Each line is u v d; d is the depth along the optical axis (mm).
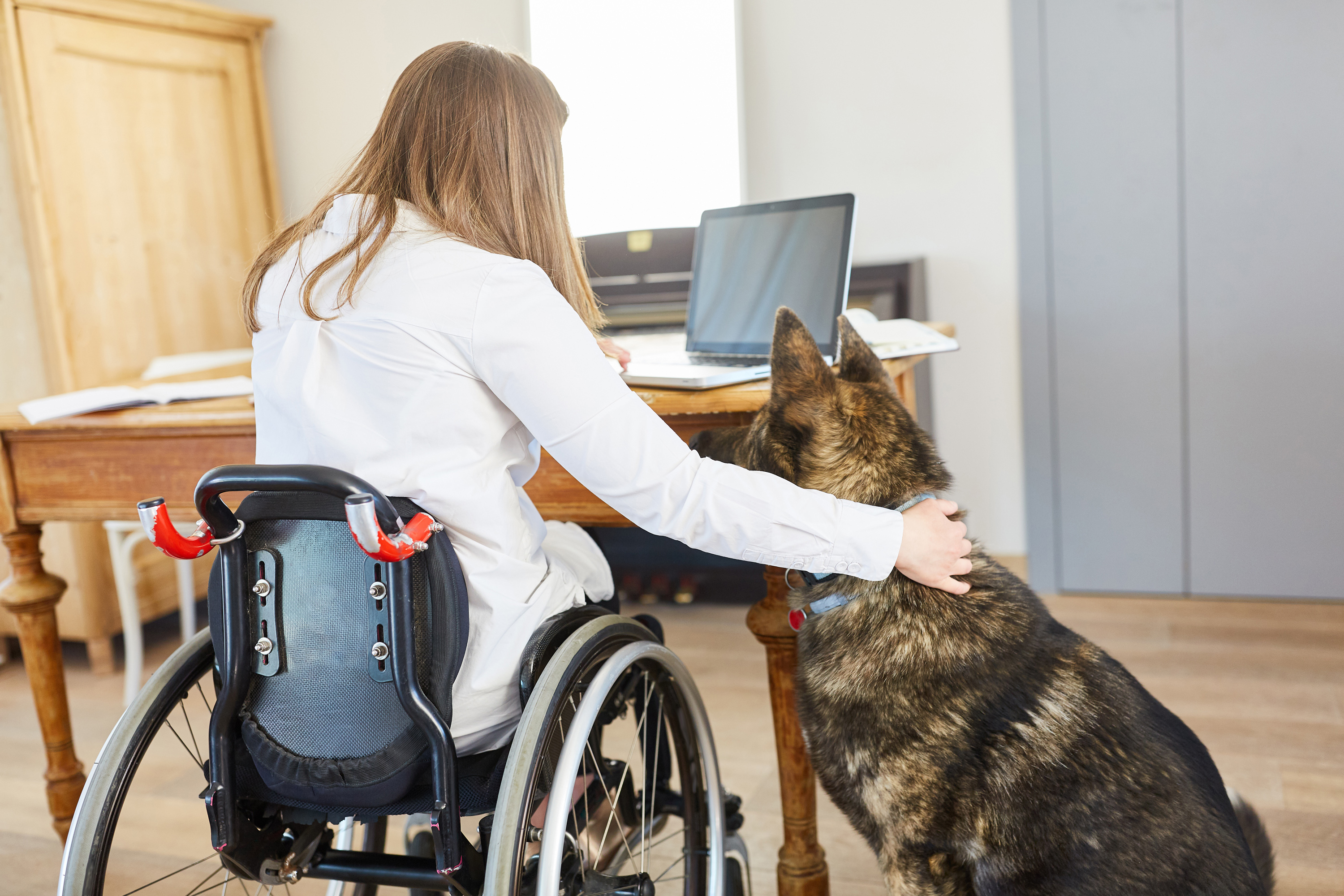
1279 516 3127
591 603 1410
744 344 1930
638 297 3197
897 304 3105
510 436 1182
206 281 3703
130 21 3383
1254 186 2984
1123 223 3129
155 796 2277
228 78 3775
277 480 1009
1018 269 3301
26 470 1908
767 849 1938
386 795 1092
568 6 3643
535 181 1202
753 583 3332
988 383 3424
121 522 2686
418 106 1179
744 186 3564
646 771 1504
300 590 1104
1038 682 1186
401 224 1128
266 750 1105
